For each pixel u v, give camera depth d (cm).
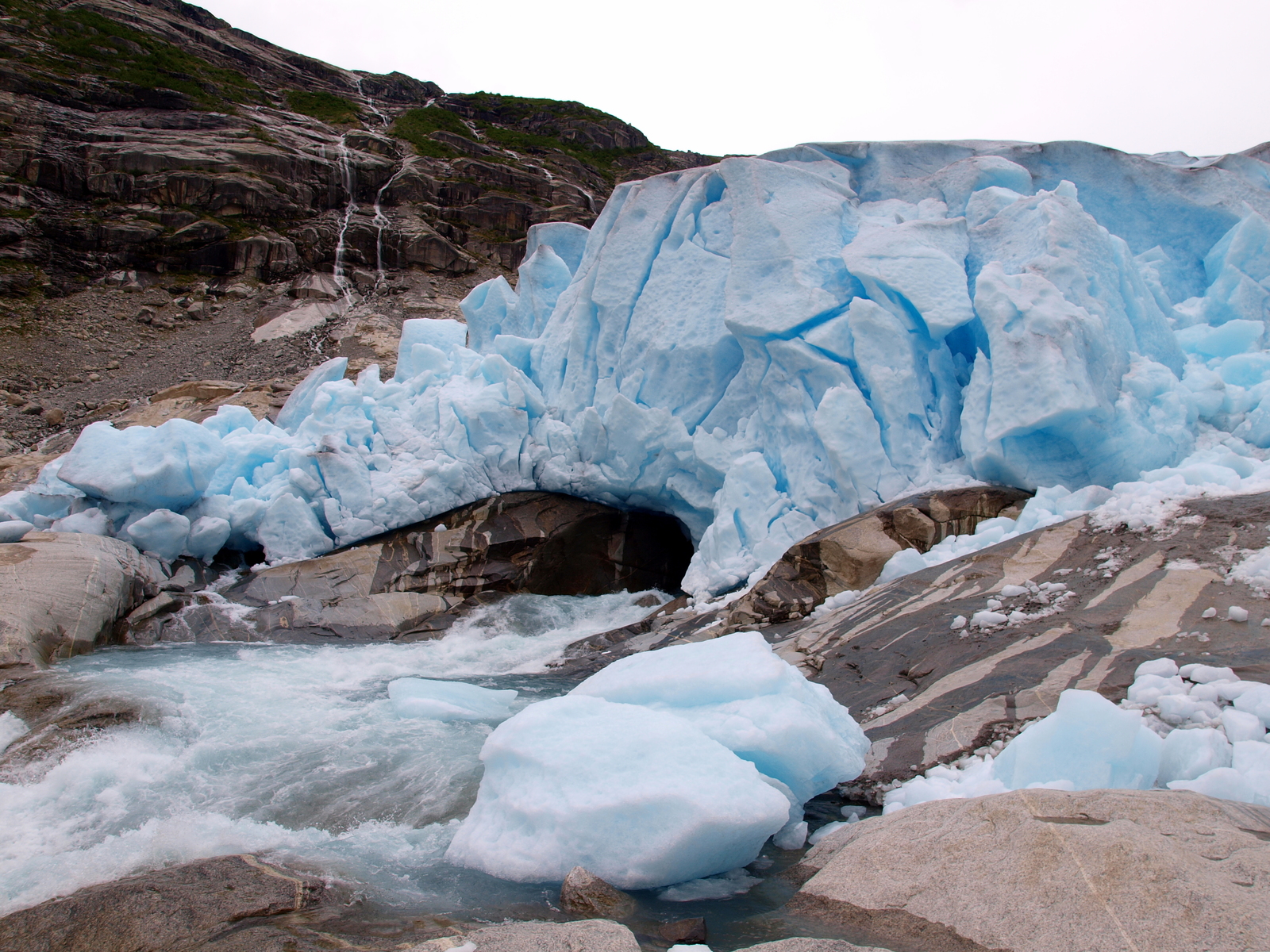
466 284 2925
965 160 1026
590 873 306
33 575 726
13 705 545
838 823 363
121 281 2538
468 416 1055
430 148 3834
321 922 278
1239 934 200
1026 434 765
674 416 1032
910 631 553
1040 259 818
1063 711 333
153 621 791
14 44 3162
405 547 971
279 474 1026
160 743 501
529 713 379
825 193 1005
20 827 392
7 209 2575
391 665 727
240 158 3044
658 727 354
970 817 285
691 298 1052
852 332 869
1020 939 222
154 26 3888
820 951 226
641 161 4653
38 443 1572
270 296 2573
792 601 714
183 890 306
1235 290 902
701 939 260
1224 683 369
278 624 823
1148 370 799
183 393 1609
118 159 2870
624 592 1043
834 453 835
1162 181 1010
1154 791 280
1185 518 576
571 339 1141
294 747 501
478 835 352
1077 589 534
